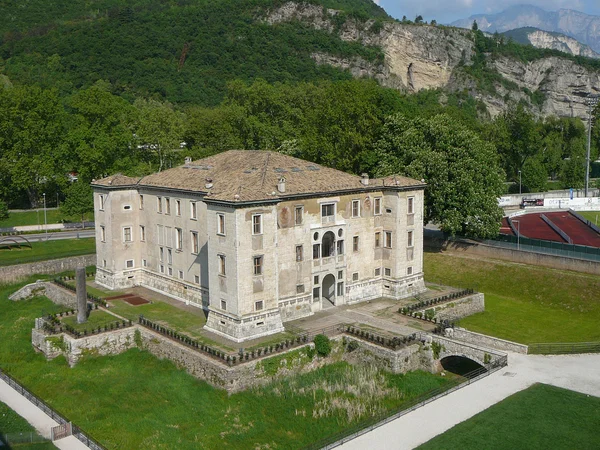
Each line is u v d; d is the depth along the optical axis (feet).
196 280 231.91
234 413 162.09
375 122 333.21
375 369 187.01
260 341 191.11
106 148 389.60
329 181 225.15
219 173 231.71
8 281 286.66
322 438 149.89
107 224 257.14
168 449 145.48
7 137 389.19
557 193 508.94
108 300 242.37
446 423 147.84
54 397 174.60
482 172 302.04
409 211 240.94
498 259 289.33
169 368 188.65
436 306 227.40
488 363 179.42
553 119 653.30
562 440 138.10
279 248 205.98
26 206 428.15
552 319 230.89
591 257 257.75
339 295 231.50
